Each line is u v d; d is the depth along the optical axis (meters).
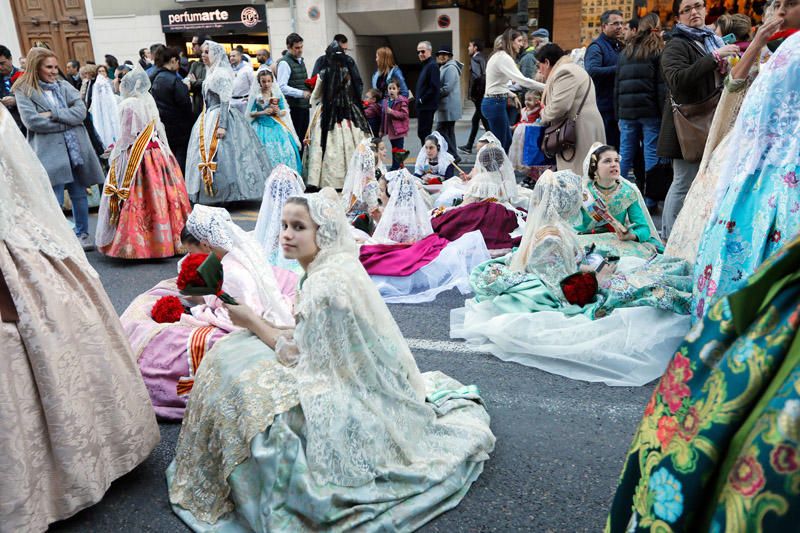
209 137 7.12
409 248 4.89
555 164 6.66
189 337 2.90
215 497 2.22
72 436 2.08
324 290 2.08
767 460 0.89
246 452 2.10
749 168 2.80
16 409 1.95
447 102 9.69
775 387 0.94
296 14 14.73
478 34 17.61
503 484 2.41
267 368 2.17
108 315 2.29
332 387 2.11
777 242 2.71
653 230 4.50
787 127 2.66
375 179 6.06
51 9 15.35
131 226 5.49
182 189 5.81
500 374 3.32
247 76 7.95
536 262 3.79
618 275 3.54
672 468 1.05
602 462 2.54
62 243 2.18
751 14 11.55
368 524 2.08
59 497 2.11
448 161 7.41
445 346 3.70
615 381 3.17
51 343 2.02
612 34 7.02
